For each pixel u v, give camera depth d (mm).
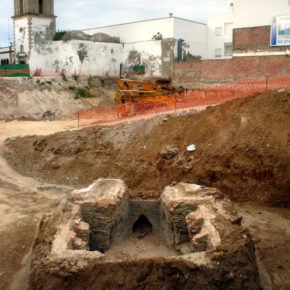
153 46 38094
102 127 17953
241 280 7273
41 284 7266
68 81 35375
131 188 14648
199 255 7605
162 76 37250
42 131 23406
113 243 10547
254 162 12891
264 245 10234
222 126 14594
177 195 10578
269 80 26578
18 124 25625
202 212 9312
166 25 37312
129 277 7316
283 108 13969
